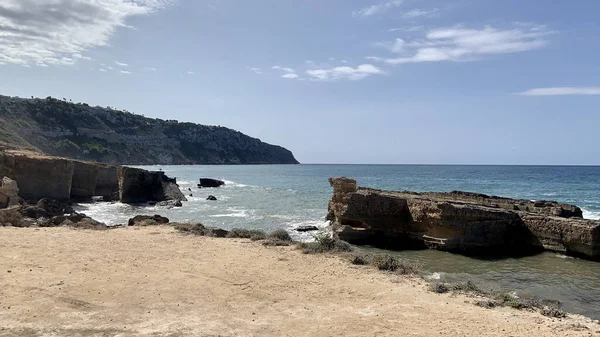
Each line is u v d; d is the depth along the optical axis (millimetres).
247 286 11570
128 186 44719
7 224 19891
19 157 36312
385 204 24625
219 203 46562
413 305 10453
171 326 8586
